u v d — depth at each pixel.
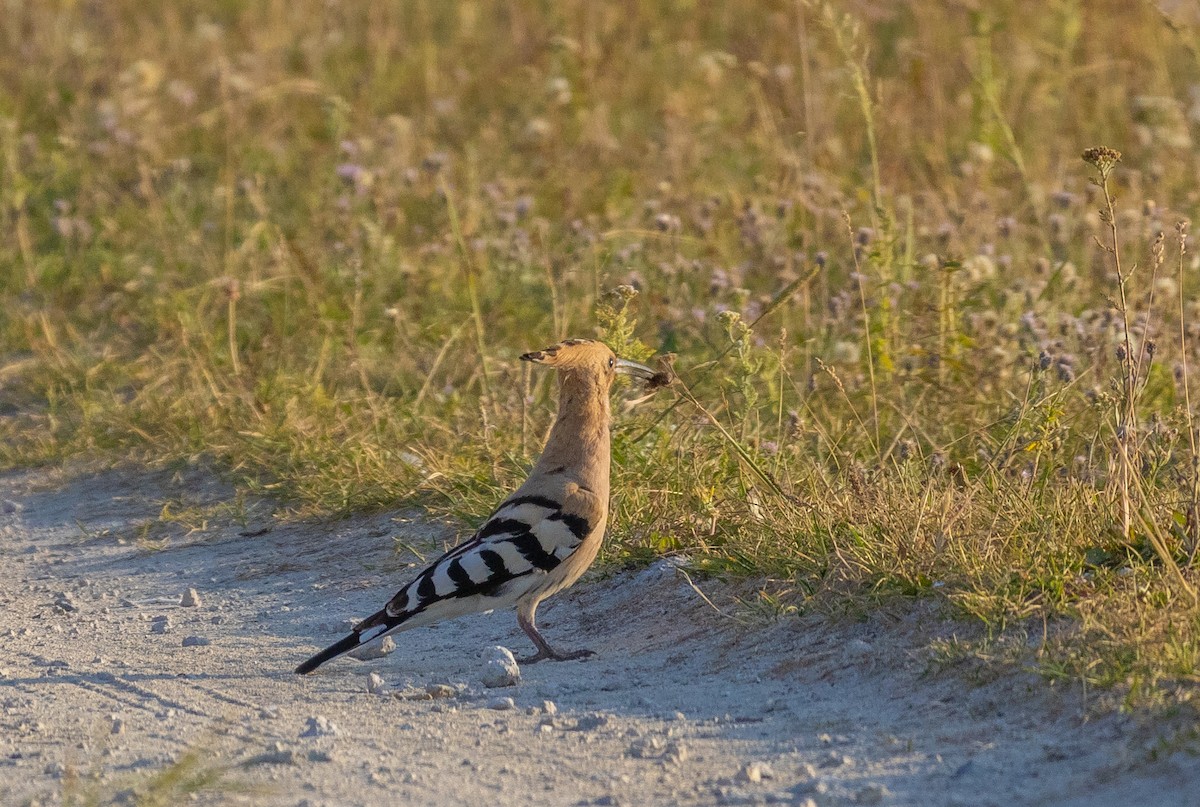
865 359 17.14
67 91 28.95
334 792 9.32
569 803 9.02
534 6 32.59
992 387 16.22
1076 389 15.52
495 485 15.40
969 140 24.53
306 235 22.95
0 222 24.89
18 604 14.52
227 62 29.91
